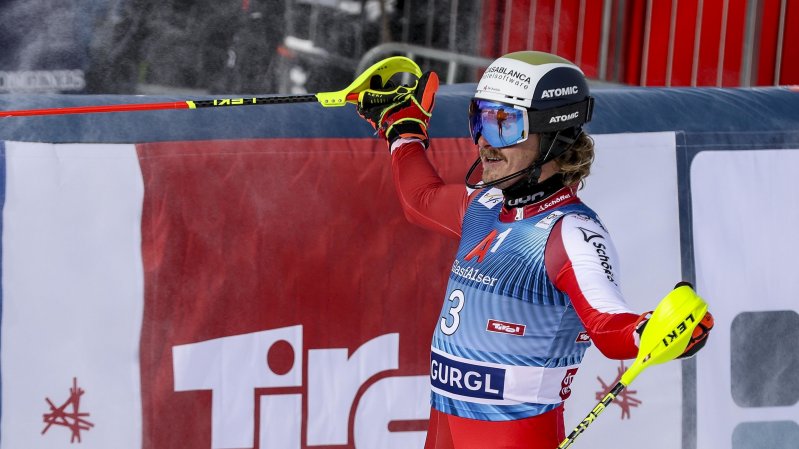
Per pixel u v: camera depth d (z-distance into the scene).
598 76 18.58
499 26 18.94
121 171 10.25
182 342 10.45
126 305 10.29
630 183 11.24
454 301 9.03
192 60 18.20
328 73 18.86
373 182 10.83
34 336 10.07
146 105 9.68
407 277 10.93
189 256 10.43
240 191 10.52
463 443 8.88
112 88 17.95
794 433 11.69
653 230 11.29
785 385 11.62
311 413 10.80
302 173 10.66
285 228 10.63
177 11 17.92
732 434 11.55
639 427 11.35
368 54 18.48
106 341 10.26
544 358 8.59
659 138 11.30
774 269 11.55
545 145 8.66
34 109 10.13
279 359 10.70
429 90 10.28
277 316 10.66
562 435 8.91
